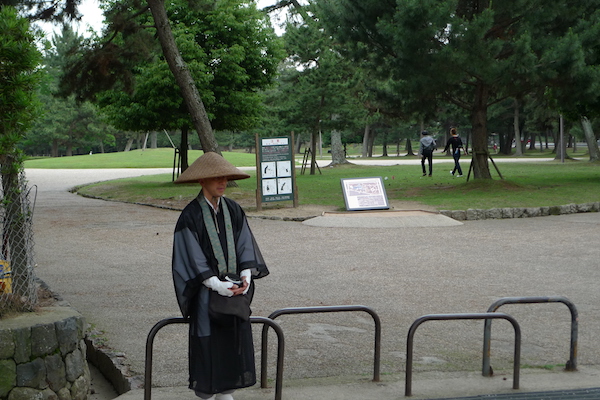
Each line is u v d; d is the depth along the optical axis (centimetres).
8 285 479
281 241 1277
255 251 412
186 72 2020
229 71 2525
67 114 8525
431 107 2283
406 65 1928
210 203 408
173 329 677
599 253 1117
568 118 2514
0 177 528
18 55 473
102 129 8831
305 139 11562
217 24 2475
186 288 388
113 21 2112
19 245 502
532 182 2278
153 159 6050
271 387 502
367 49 2120
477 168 2150
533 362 570
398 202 1794
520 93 2127
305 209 1688
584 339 641
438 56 1775
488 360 525
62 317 458
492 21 1742
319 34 3241
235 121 2675
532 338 645
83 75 2192
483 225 1495
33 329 433
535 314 736
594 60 2162
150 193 2211
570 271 970
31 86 493
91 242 1280
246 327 402
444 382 509
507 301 513
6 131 482
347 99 3244
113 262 1066
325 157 8500
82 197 2388
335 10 2067
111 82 2241
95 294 836
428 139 2672
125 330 671
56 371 445
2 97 471
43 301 554
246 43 2555
